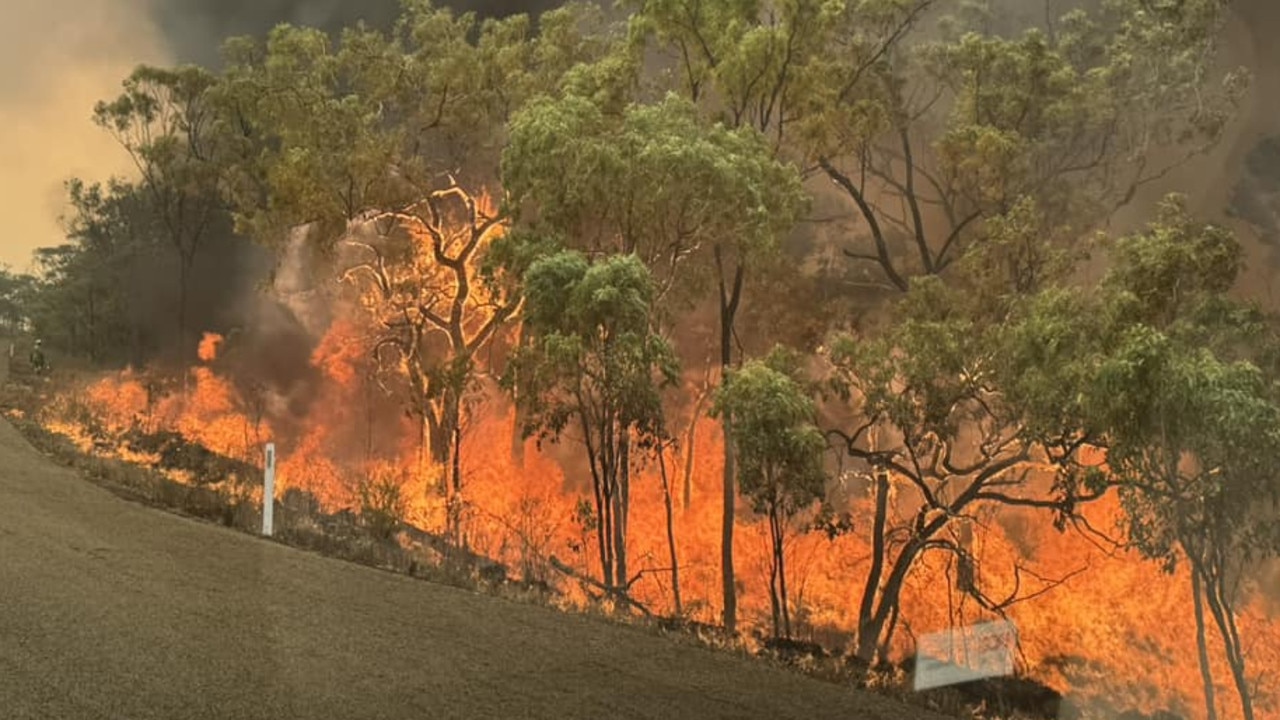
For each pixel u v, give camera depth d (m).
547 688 7.49
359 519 16.44
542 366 20.39
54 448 18.12
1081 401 15.83
